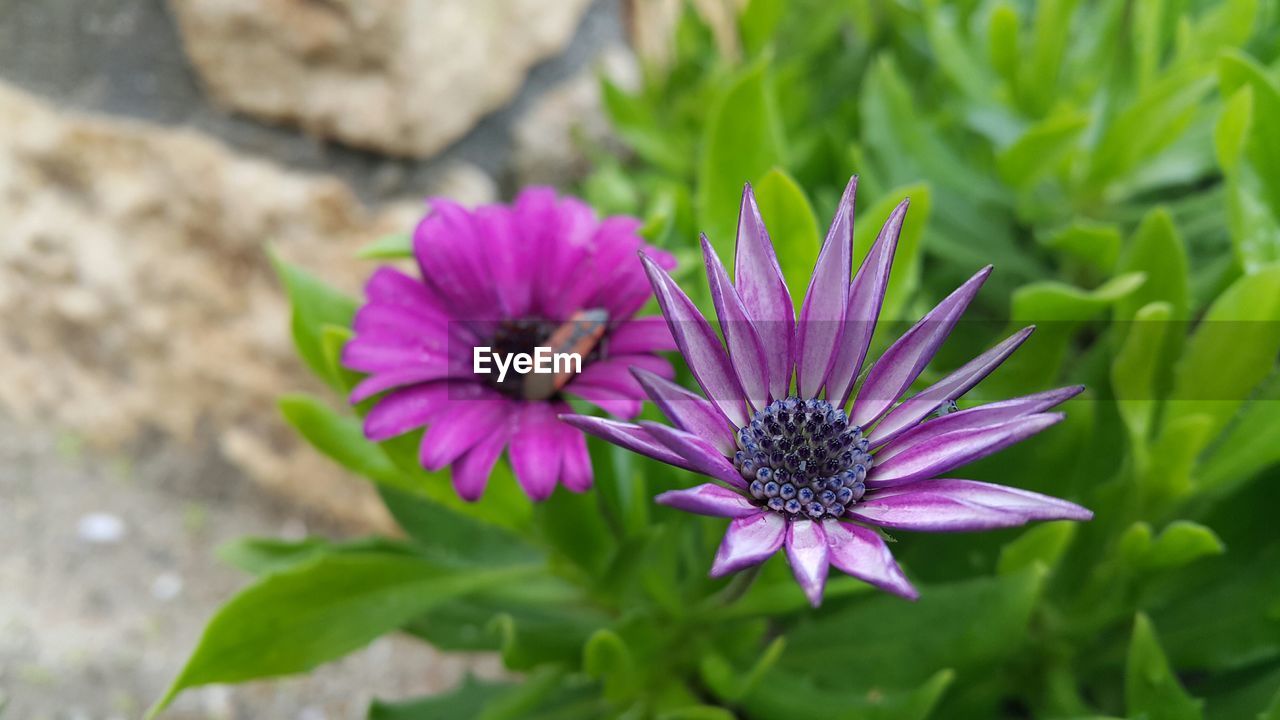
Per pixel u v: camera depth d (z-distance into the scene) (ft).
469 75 1.60
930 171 1.28
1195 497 1.06
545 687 1.06
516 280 0.93
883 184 1.28
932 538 1.09
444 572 1.03
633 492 1.02
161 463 1.75
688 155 1.67
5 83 1.59
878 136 1.28
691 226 1.20
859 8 1.67
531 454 0.87
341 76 1.50
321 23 1.46
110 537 1.60
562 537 1.00
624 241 0.93
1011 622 0.97
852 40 1.93
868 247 1.03
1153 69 1.20
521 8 1.68
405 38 1.46
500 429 0.88
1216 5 1.39
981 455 0.74
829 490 0.76
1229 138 1.00
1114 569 1.04
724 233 1.07
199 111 1.57
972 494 0.74
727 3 1.68
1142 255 1.04
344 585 1.00
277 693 1.38
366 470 1.02
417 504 1.13
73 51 1.59
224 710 1.32
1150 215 1.03
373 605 1.01
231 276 1.61
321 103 1.51
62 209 1.63
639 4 1.91
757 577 0.96
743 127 1.05
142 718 1.26
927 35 1.58
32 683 1.26
